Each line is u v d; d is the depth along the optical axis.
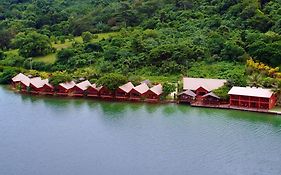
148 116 151.12
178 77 185.38
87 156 122.81
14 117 154.75
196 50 198.38
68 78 182.50
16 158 123.06
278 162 116.25
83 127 143.62
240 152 122.00
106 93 173.12
